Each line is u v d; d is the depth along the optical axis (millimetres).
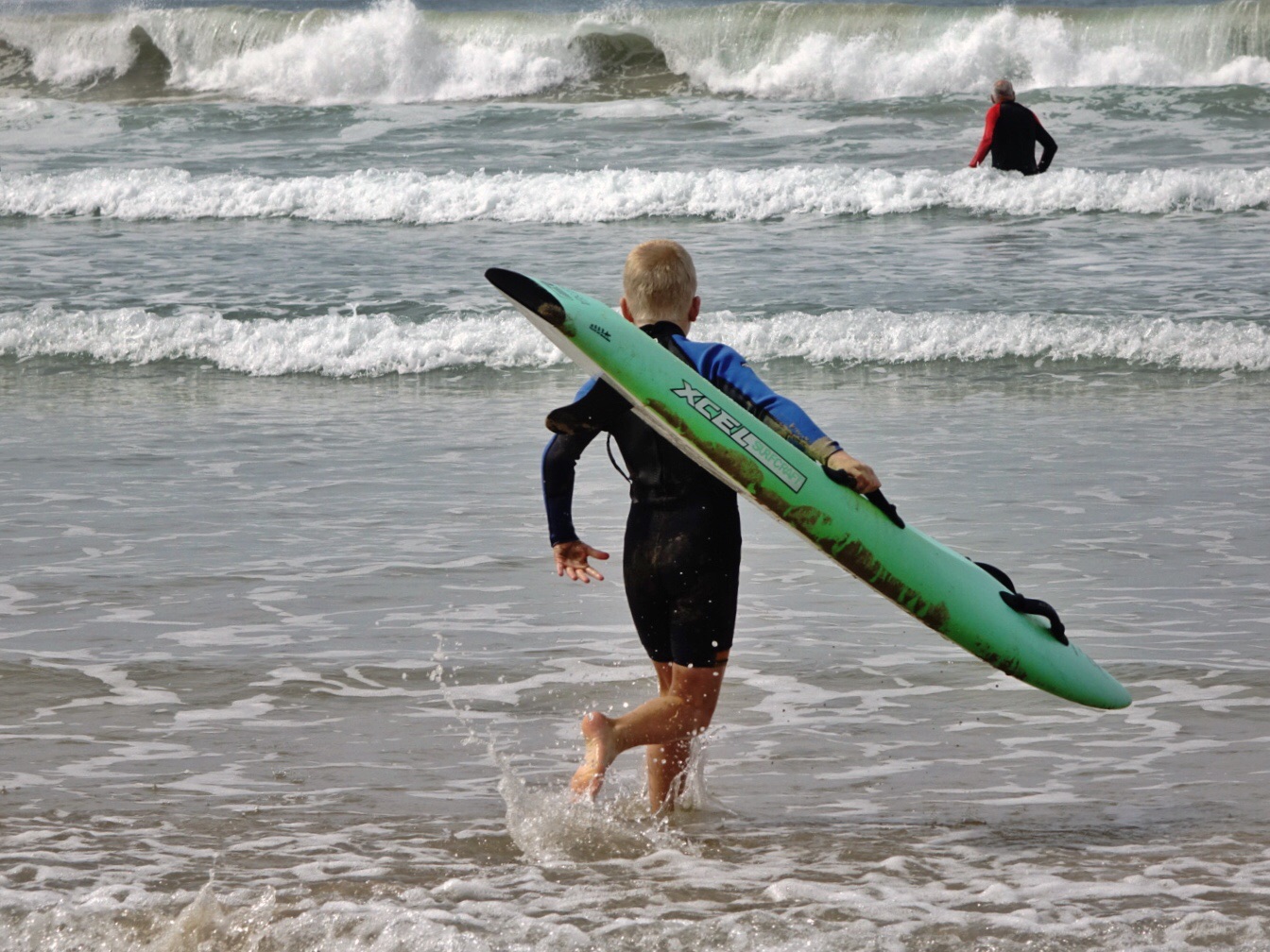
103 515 26594
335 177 66875
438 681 18172
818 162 70688
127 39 104375
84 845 13312
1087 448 31188
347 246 57344
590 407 13609
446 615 20781
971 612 14398
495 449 32125
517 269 51750
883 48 93938
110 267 54188
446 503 27312
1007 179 61750
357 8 130250
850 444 31984
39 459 31406
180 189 65125
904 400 36875
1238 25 89250
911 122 78312
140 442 33125
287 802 14484
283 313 47125
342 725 16719
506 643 19562
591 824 13508
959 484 28172
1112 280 48938
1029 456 30469
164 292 50125
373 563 23406
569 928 11242
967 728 16562
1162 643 19203
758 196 62062
